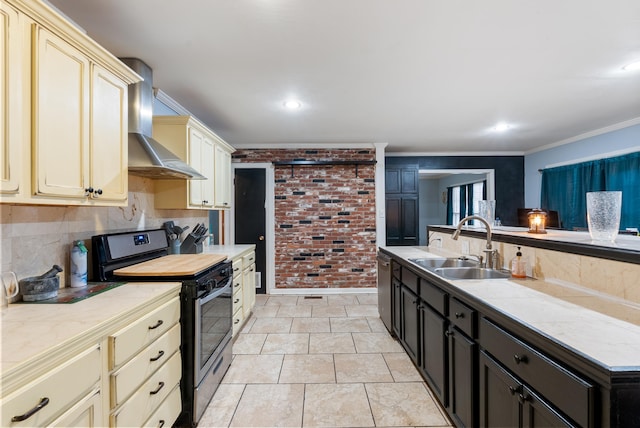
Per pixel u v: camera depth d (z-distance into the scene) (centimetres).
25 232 146
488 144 510
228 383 225
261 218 479
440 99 298
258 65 227
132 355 130
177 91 274
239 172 480
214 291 207
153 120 266
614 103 314
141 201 252
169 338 163
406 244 528
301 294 475
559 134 445
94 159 151
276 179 480
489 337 133
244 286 332
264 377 233
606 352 87
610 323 110
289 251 481
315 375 236
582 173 449
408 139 465
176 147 268
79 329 106
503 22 176
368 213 482
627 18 172
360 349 280
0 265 135
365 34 187
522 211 334
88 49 144
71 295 149
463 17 171
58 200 131
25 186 115
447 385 178
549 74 245
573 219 464
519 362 112
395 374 236
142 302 139
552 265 172
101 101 156
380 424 181
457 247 291
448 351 176
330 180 480
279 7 162
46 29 122
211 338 205
